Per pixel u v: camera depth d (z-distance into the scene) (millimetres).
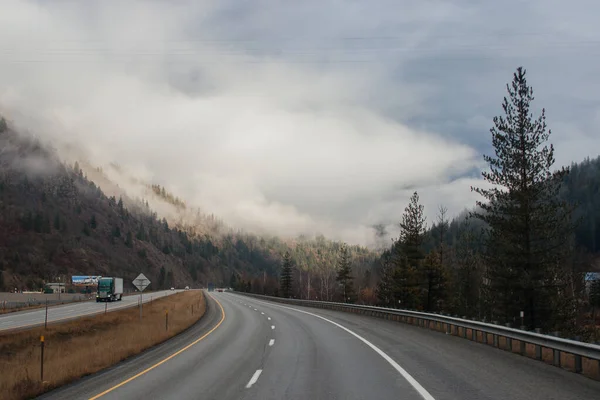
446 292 59281
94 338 26344
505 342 19969
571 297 33094
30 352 21719
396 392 10641
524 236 31469
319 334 25609
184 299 81500
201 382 12508
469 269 61031
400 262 62938
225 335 26000
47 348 22766
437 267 58969
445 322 25312
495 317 35969
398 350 18234
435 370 13445
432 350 18031
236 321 36719
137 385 12484
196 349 20047
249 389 11367
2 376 14102
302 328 29734
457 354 16750
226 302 75562
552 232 30750
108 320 38969
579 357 12914
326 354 17531
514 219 31266
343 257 97562
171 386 12117
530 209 31141
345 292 95438
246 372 13883
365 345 20188
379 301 76875
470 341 20953
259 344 21328
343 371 13648
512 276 31406
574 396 10016
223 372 14023
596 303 57250
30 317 45000
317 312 49188
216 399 10422
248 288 167875
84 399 11094
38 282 156750
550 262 30953
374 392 10680
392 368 13953
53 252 185000
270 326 31578
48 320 40906
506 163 32125
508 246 31016
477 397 9984
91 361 16969
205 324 34656
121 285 86250
